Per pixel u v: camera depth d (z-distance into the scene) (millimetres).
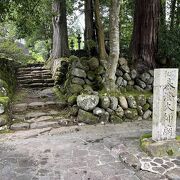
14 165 2992
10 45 9172
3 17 6113
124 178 2686
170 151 3291
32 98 6090
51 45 11664
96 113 4781
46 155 3289
